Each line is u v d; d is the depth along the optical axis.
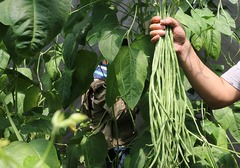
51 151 0.85
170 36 1.02
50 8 0.82
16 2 0.81
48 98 1.31
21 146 0.84
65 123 0.47
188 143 1.07
